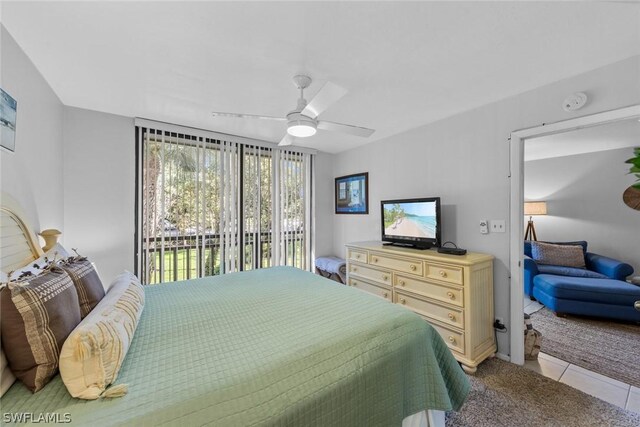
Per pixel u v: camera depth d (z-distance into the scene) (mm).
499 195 2354
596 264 3613
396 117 2752
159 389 857
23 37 1492
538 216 4527
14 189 1562
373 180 3699
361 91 2174
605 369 2135
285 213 3893
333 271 3791
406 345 1309
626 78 1727
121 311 1133
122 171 2732
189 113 2641
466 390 1479
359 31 1456
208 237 3209
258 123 2910
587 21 1380
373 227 3715
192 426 760
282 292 1856
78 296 1184
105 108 2523
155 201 2891
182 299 1714
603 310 2973
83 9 1276
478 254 2414
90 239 2566
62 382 867
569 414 1654
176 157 3006
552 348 2463
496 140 2367
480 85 2076
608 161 3891
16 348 820
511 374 2080
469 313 2102
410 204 2879
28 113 1731
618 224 3816
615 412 1667
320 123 2000
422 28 1435
